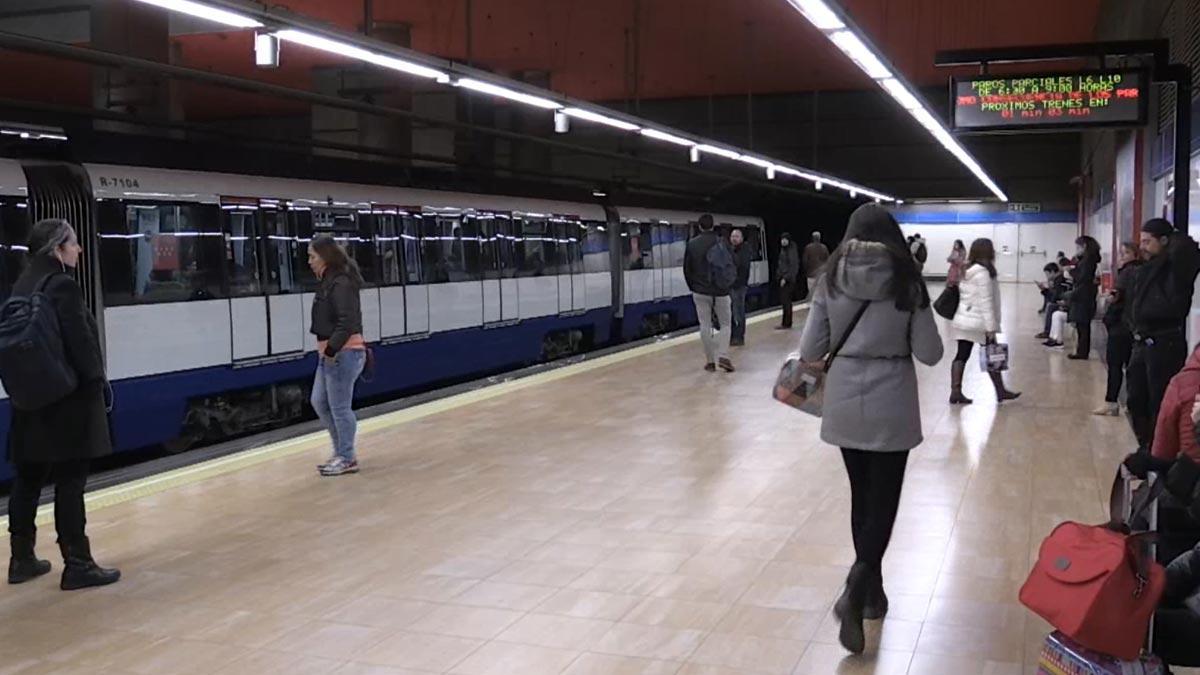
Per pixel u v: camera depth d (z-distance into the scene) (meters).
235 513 6.40
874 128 31.31
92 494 6.68
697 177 36.81
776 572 5.10
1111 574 2.99
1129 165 14.00
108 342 8.64
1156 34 11.70
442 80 10.15
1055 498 6.38
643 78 26.55
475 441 8.48
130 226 8.95
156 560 5.52
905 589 4.80
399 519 6.21
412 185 13.43
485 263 14.48
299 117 34.88
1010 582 4.87
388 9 17.38
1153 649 3.21
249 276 10.20
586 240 17.80
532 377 12.07
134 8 16.38
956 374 10.00
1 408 7.51
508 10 17.66
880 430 4.05
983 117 10.12
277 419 10.83
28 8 16.64
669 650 4.18
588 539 5.73
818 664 4.01
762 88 29.70
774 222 35.97
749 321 20.19
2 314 4.87
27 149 8.48
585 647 4.24
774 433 8.60
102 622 4.66
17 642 4.45
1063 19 19.05
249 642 4.39
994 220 39.06
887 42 21.48
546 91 11.74
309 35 7.94
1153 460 3.39
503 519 6.16
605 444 8.28
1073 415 9.30
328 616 4.66
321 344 7.27
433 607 4.74
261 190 10.52
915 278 4.04
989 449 7.84
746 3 17.69
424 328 12.99
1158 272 7.08
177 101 23.19
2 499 7.27
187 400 9.53
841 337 4.12
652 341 17.78
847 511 6.19
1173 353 7.07
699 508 6.32
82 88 26.92
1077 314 13.76
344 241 11.67
